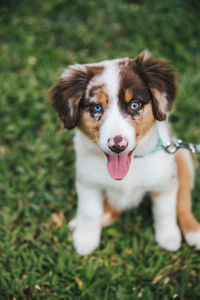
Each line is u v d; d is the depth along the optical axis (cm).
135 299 89
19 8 150
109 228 99
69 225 98
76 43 134
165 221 94
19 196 103
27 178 106
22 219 101
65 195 104
